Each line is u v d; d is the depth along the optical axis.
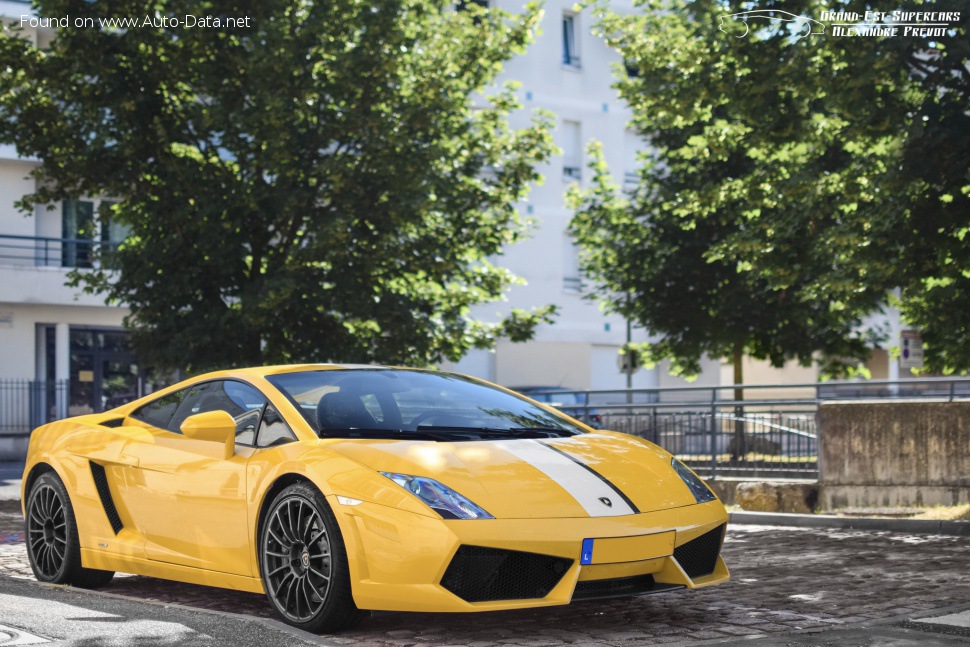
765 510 11.70
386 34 14.48
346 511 4.52
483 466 4.65
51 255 26.75
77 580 6.20
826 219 11.64
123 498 5.85
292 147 14.09
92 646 4.10
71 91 14.38
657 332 22.64
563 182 34.25
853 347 21.95
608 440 5.37
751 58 10.52
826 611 5.25
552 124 17.11
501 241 16.61
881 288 10.42
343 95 14.44
